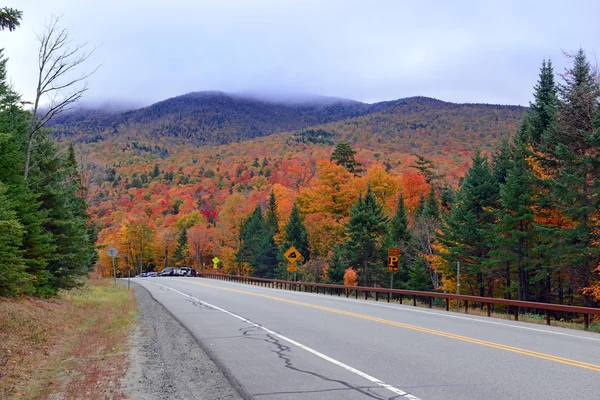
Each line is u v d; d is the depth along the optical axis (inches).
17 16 537.0
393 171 3811.5
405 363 395.5
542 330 606.9
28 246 784.9
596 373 356.5
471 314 854.5
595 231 1125.1
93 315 800.9
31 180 871.1
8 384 346.3
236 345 497.0
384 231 2343.8
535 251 1347.2
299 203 3341.5
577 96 1238.3
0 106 718.5
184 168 7509.8
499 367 378.3
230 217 4271.7
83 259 989.2
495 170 1754.4
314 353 443.5
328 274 2397.9
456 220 1736.0
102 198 1743.4
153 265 5027.1
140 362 421.1
